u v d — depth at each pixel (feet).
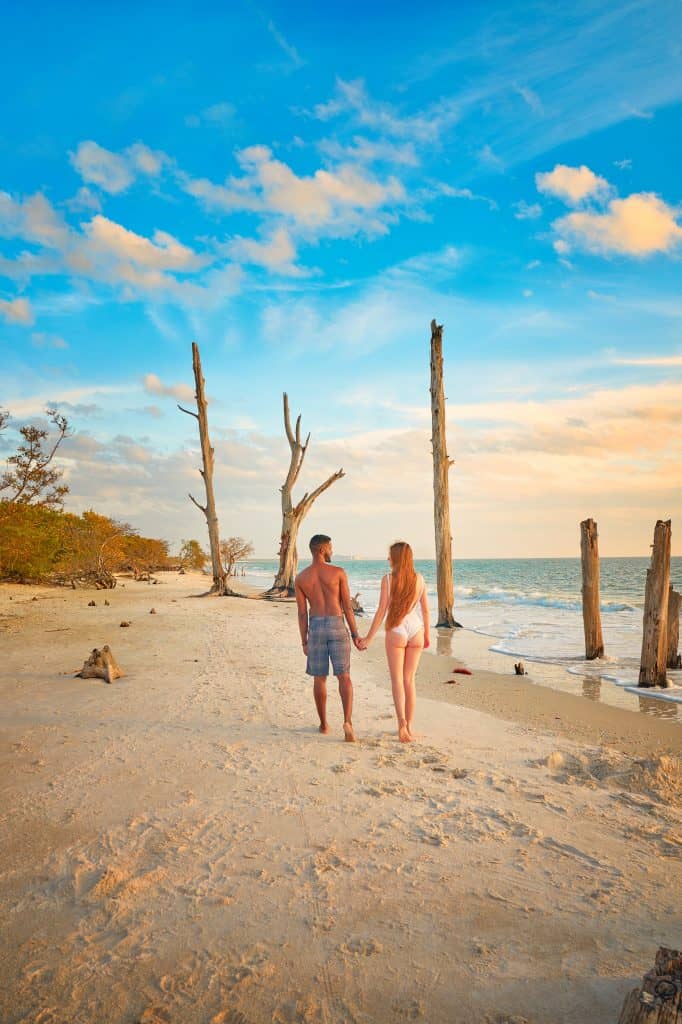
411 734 20.76
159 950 8.86
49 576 122.93
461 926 9.36
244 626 55.31
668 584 33.42
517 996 7.77
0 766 17.11
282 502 97.04
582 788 15.55
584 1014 7.41
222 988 8.04
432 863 11.43
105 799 14.65
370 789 15.21
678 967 6.53
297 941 9.02
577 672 38.04
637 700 30.04
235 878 10.91
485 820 13.41
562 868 11.25
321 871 11.13
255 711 23.72
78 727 21.24
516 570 312.91
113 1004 7.77
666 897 10.23
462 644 52.06
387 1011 7.57
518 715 26.22
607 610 88.02
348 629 21.03
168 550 253.44
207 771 16.62
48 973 8.38
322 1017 7.48
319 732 20.77
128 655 37.65
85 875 11.05
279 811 13.88
